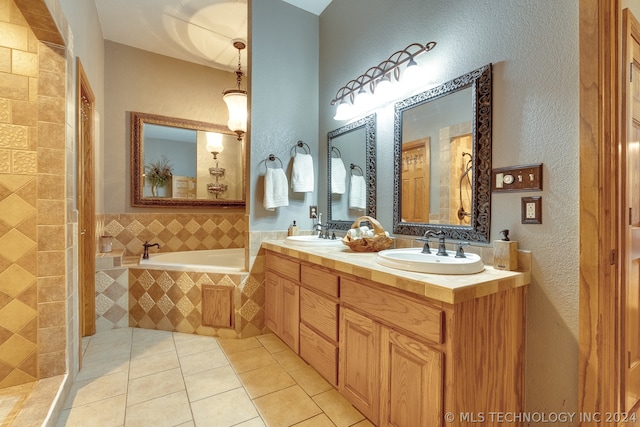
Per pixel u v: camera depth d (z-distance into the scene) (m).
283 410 1.57
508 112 1.39
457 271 1.23
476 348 1.11
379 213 2.17
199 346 2.31
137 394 1.70
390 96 2.08
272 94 2.59
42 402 1.46
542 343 1.28
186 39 3.15
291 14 2.70
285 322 2.15
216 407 1.59
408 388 1.19
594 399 1.13
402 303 1.21
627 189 1.27
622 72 1.23
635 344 1.44
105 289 2.60
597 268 1.12
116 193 3.17
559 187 1.22
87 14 2.30
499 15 1.43
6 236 1.58
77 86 1.98
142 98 3.31
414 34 1.89
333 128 2.64
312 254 1.79
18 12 1.57
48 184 1.63
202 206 3.58
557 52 1.23
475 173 1.52
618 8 1.16
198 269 2.57
